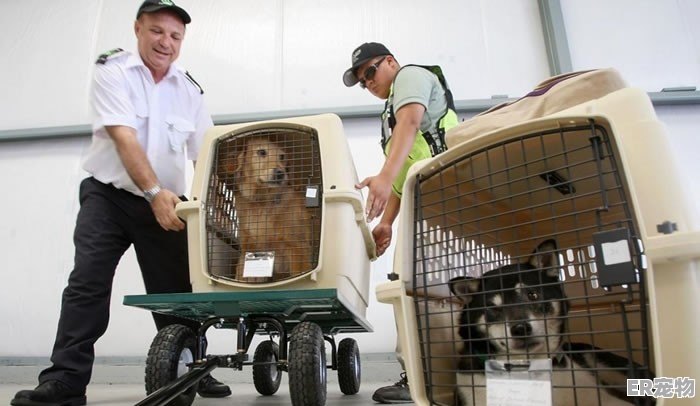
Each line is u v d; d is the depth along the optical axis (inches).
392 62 83.8
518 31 138.0
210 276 54.8
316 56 139.3
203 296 49.7
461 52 136.8
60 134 134.2
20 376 115.1
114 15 148.5
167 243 71.9
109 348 117.4
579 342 47.1
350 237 57.1
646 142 33.2
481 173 45.3
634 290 35.6
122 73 71.0
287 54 140.1
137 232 70.0
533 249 54.6
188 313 60.1
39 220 129.0
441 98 75.4
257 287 53.7
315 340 49.7
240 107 136.6
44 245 127.0
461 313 50.1
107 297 66.6
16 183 132.6
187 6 146.3
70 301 63.0
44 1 150.7
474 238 58.7
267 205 67.8
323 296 47.9
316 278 54.4
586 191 46.9
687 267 28.5
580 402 43.1
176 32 75.0
